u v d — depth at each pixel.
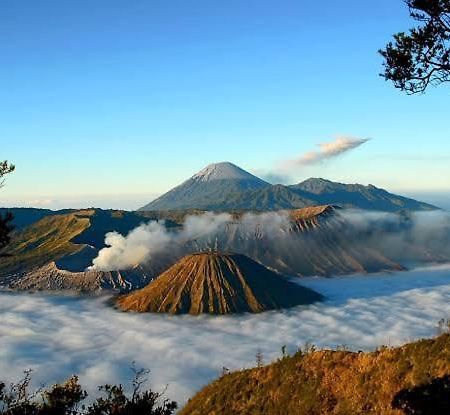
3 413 22.16
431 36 22.08
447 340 25.11
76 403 23.84
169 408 24.64
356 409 24.42
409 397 22.62
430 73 23.00
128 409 23.42
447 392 21.94
